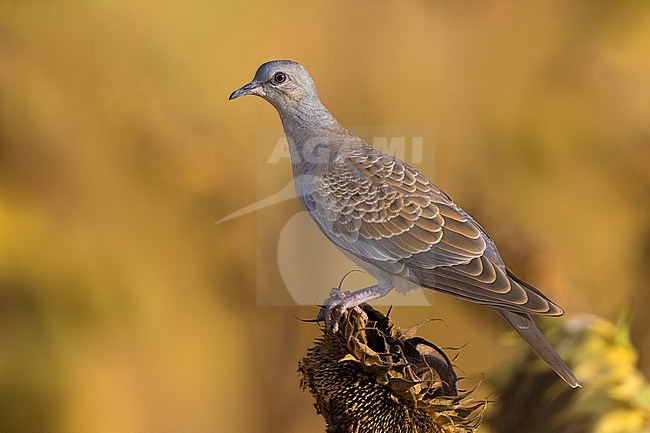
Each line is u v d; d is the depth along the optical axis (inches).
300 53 518.6
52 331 462.6
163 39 509.4
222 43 513.3
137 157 492.7
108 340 472.7
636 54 542.3
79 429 454.0
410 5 536.1
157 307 480.7
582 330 269.0
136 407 468.1
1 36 493.7
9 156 482.0
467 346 468.1
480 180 522.6
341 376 216.8
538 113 536.7
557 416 254.5
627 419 244.8
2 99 488.1
